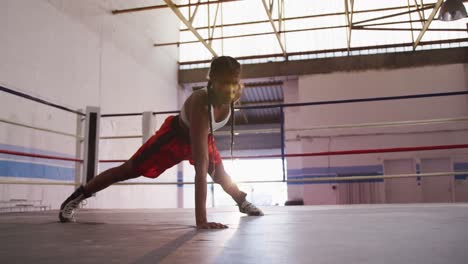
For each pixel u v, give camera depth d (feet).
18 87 14.83
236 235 3.26
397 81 30.60
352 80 31.22
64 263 2.08
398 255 2.16
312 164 31.14
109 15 22.18
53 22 17.19
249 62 33.06
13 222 5.52
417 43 29.58
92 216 6.89
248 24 33.09
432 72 30.17
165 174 28.60
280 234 3.29
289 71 32.01
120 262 2.08
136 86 25.14
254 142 40.68
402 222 4.25
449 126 29.53
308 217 5.42
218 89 4.24
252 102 38.04
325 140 31.14
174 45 32.55
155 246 2.67
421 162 30.04
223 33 33.63
